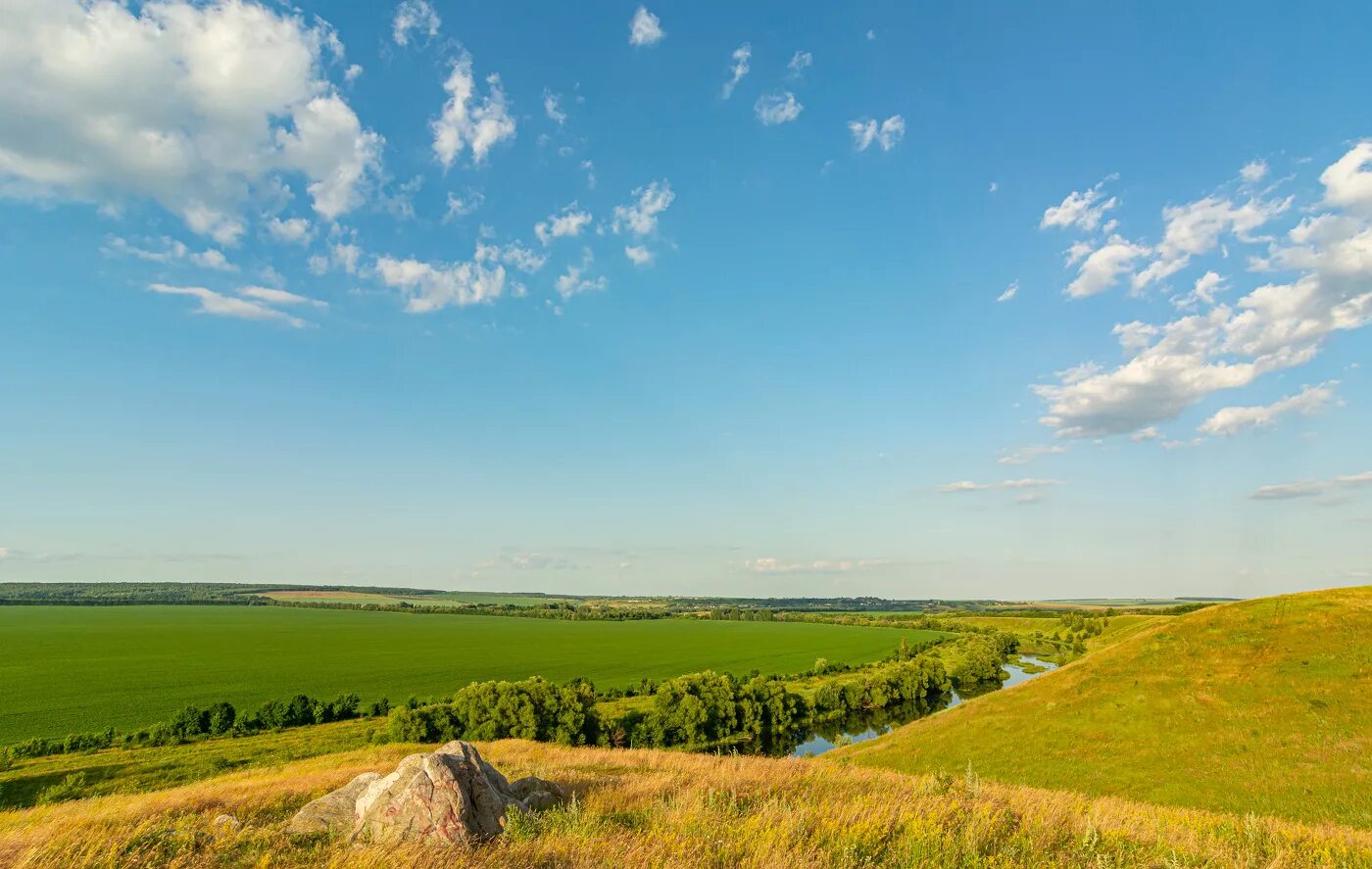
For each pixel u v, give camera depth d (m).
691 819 11.41
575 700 65.12
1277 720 32.62
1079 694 42.19
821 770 20.78
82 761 52.34
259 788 20.91
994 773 34.69
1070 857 10.24
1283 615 43.41
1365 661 35.34
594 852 9.68
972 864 9.57
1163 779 29.84
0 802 40.50
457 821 10.96
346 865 9.41
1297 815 24.20
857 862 9.48
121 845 10.68
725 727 70.94
